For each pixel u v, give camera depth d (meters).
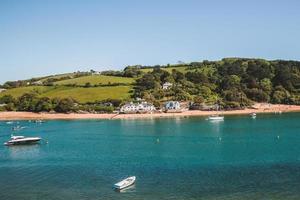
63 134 190.88
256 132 177.12
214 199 76.38
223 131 184.25
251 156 117.12
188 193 80.38
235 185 85.19
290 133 170.62
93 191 84.06
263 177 91.25
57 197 80.75
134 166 107.50
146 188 84.75
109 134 185.50
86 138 173.75
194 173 96.69
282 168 99.81
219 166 104.00
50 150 142.75
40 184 91.25
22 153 137.88
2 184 92.19
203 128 199.00
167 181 89.75
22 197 81.38
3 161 122.62
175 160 114.19
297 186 83.44
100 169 105.31
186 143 149.62
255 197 77.06
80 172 102.44
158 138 166.25
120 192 82.50
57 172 103.31
